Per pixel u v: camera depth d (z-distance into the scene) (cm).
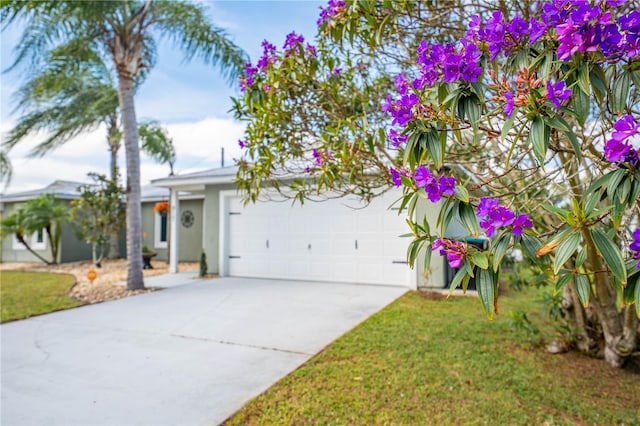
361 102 310
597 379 326
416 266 777
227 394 310
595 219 127
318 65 292
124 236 1547
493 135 172
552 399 292
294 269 917
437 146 148
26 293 789
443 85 150
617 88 122
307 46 285
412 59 292
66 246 1391
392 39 285
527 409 278
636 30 114
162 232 1504
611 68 130
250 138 292
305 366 365
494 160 279
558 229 144
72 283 914
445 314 554
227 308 623
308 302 661
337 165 255
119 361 387
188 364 378
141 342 450
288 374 349
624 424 259
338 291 758
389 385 318
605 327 351
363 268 844
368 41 241
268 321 539
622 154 110
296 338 459
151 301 688
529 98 121
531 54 140
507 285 755
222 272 994
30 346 437
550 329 468
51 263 1384
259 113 280
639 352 336
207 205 1035
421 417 269
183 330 500
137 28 779
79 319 564
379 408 282
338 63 320
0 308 645
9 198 1574
